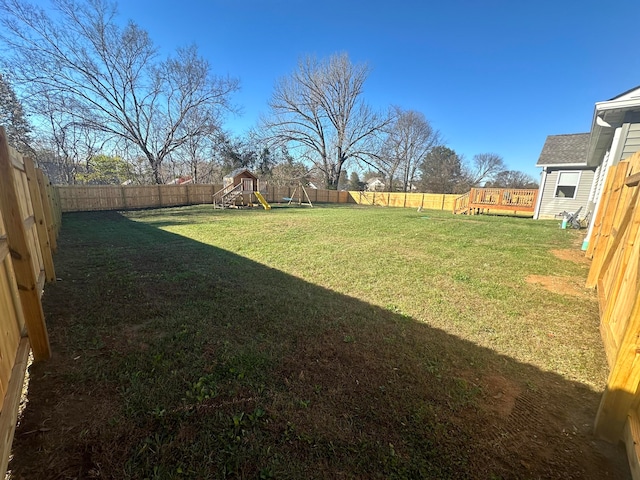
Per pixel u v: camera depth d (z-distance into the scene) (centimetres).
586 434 164
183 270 450
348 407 178
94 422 161
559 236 859
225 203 1792
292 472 136
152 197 1761
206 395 184
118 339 248
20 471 132
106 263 484
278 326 280
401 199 2552
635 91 576
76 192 1449
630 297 201
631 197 298
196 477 132
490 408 182
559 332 285
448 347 253
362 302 348
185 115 2156
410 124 3416
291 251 607
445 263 536
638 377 144
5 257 179
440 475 137
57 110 1719
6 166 186
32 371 203
